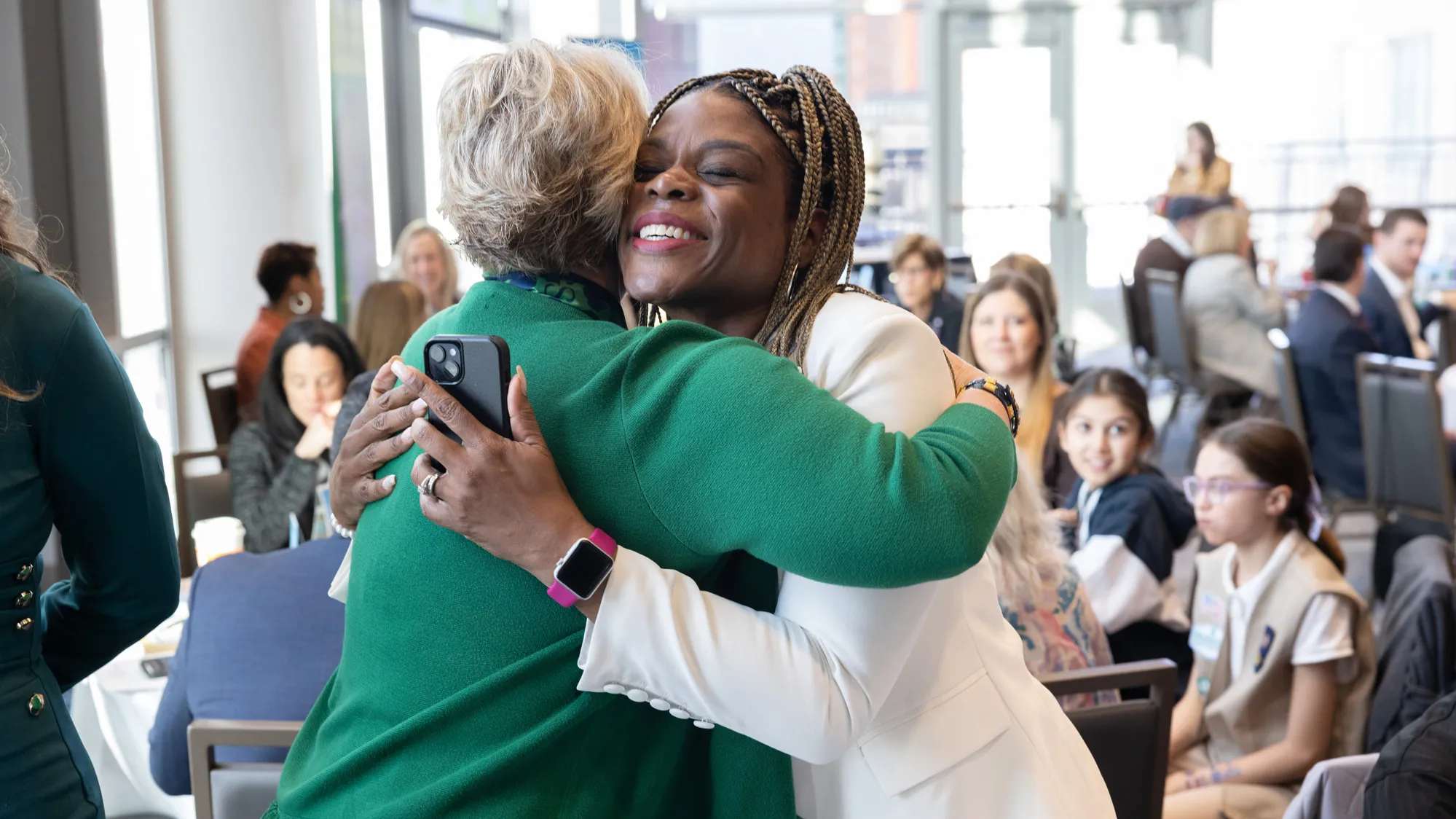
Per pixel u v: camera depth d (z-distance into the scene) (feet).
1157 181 30.83
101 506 3.87
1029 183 30.94
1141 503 8.80
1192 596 8.61
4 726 3.60
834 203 3.38
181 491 11.05
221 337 16.25
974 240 31.14
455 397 2.96
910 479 2.76
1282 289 23.12
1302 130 32.78
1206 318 19.67
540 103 3.03
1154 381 26.63
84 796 3.86
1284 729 7.72
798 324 3.31
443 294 16.96
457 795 2.93
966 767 3.55
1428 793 4.45
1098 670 6.07
